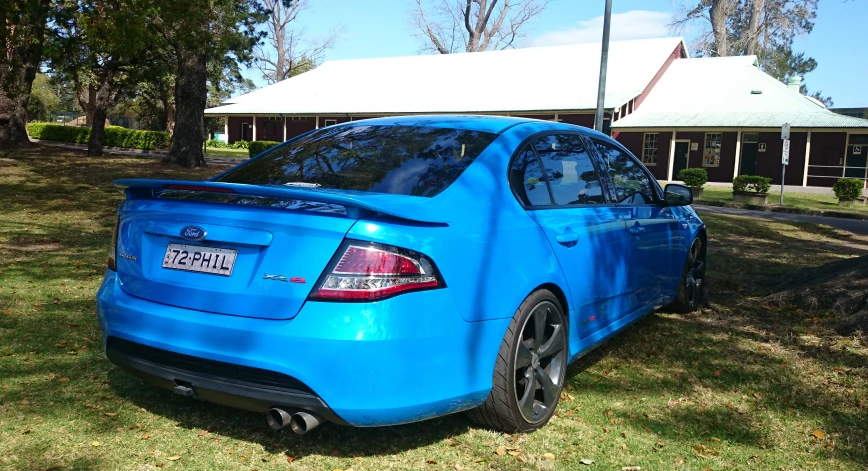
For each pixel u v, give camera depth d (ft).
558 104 112.47
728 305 20.07
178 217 9.30
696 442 10.73
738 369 14.32
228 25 61.31
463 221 9.59
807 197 79.71
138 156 83.20
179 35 44.96
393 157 11.19
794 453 10.45
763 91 110.11
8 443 9.63
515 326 10.00
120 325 9.54
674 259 16.72
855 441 10.91
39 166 59.62
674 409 12.05
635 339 16.43
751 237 37.88
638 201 15.07
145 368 9.40
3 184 44.55
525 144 11.87
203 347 8.72
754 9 158.81
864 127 91.61
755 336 16.81
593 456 10.05
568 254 11.38
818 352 15.51
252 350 8.44
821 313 18.58
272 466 9.31
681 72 123.03
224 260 8.89
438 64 147.95
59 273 20.79
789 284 21.62
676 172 108.58
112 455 9.44
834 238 39.93
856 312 17.80
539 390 11.29
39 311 16.47
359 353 8.20
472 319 9.29
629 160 15.49
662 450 10.37
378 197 9.43
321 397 8.32
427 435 10.43
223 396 8.87
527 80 127.85
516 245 10.21
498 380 9.92
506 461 9.71
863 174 97.55
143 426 10.38
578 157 13.26
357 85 148.77
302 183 10.82
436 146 11.39
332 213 8.52
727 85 114.52
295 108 141.08
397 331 8.36
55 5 46.14
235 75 165.17
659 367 14.35
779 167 100.94
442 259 8.92
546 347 10.93
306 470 9.23
